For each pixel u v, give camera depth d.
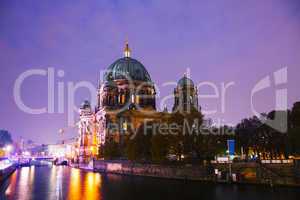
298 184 85.69
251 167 95.38
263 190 80.44
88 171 177.62
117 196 74.81
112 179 117.25
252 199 67.69
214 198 70.12
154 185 95.00
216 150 125.62
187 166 112.19
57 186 95.50
